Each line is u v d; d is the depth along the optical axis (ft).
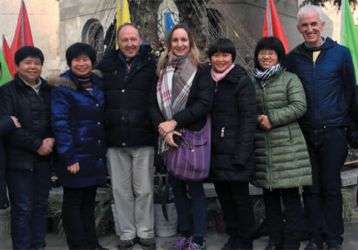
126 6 21.42
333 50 16.17
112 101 16.49
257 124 15.88
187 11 23.81
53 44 40.16
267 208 16.65
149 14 22.80
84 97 16.07
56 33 40.14
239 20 26.25
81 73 16.11
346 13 23.52
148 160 16.89
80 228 16.29
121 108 16.42
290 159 15.70
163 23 22.45
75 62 16.05
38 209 16.37
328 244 16.39
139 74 16.51
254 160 15.97
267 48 16.06
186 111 15.70
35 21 40.14
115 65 16.62
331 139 16.10
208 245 18.13
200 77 15.98
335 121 16.10
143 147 16.80
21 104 15.78
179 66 16.12
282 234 16.58
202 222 16.39
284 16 30.99
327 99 16.05
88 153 16.05
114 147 16.78
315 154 16.49
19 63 15.88
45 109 16.16
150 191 17.03
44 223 16.55
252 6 27.07
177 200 16.69
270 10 24.07
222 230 19.49
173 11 22.54
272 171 15.74
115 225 18.57
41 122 16.03
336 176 16.24
